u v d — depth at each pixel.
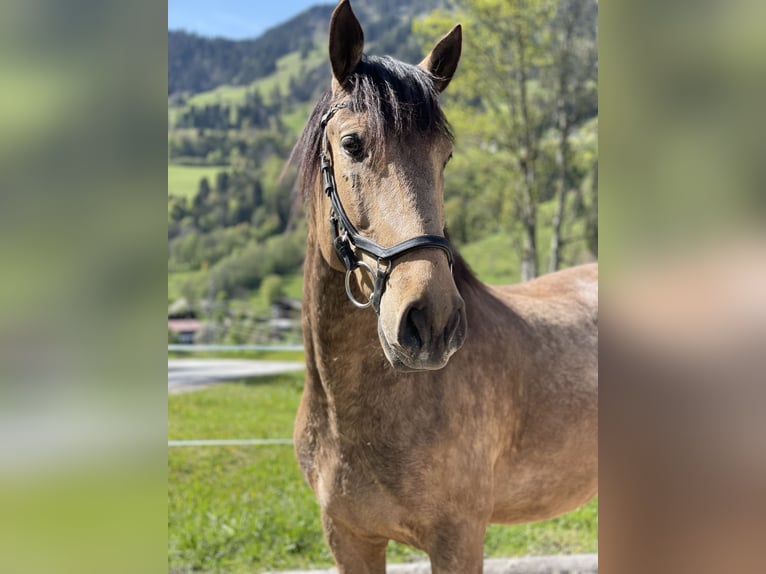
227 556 3.78
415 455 1.91
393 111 1.61
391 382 1.91
